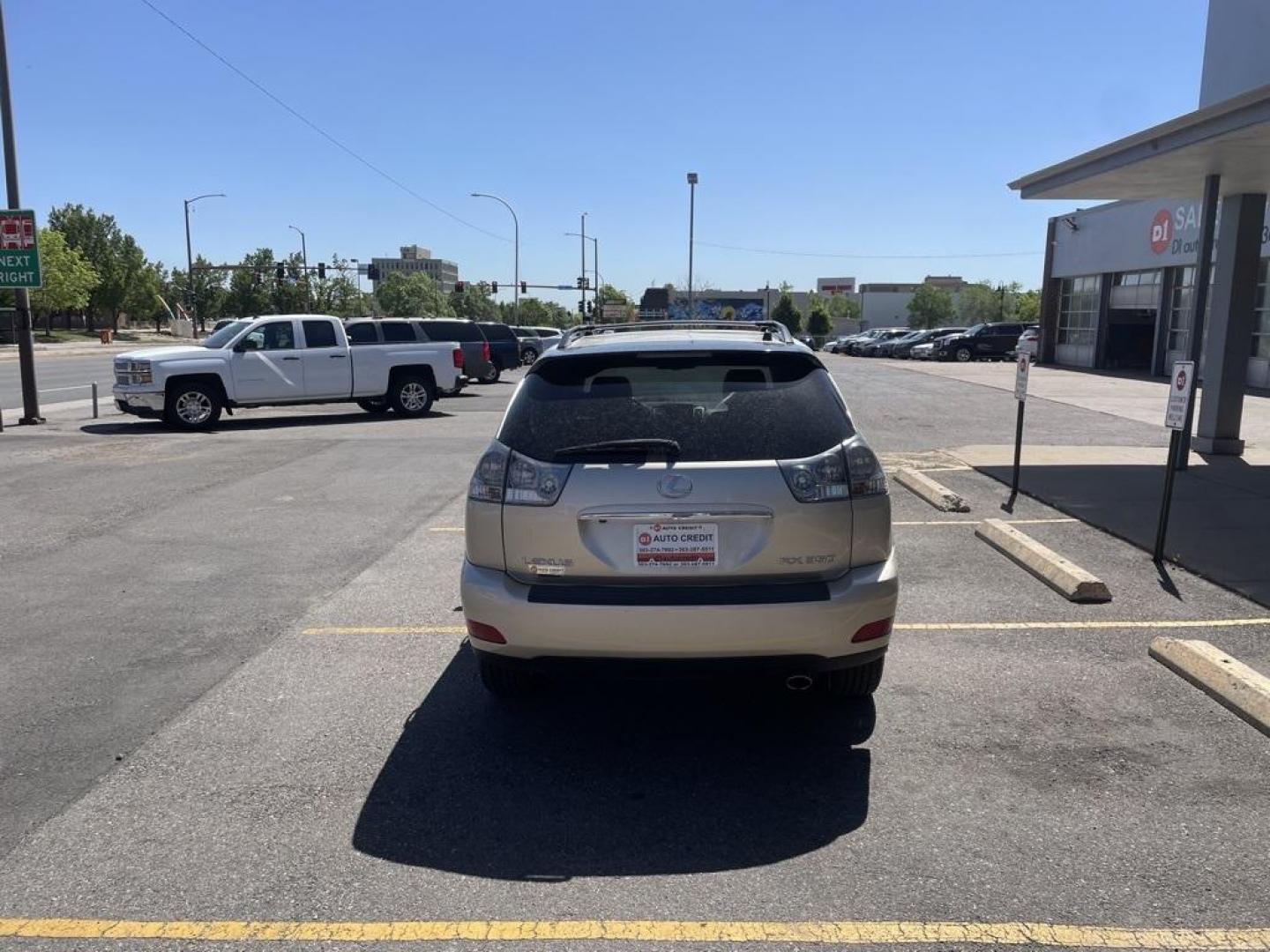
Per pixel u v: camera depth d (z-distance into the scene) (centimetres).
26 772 410
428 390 1919
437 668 528
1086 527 827
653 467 387
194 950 294
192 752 429
